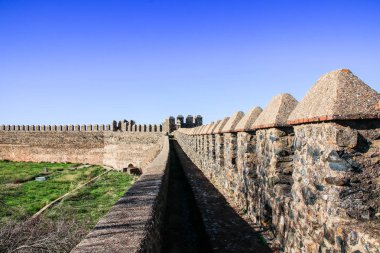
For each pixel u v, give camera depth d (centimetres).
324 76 518
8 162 6606
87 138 6238
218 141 1390
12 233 877
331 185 451
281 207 651
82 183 3641
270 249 654
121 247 395
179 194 1309
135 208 560
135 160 5478
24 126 6806
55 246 863
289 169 685
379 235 376
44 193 3111
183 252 715
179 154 3116
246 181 919
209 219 859
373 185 442
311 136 510
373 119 439
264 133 768
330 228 450
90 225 1259
